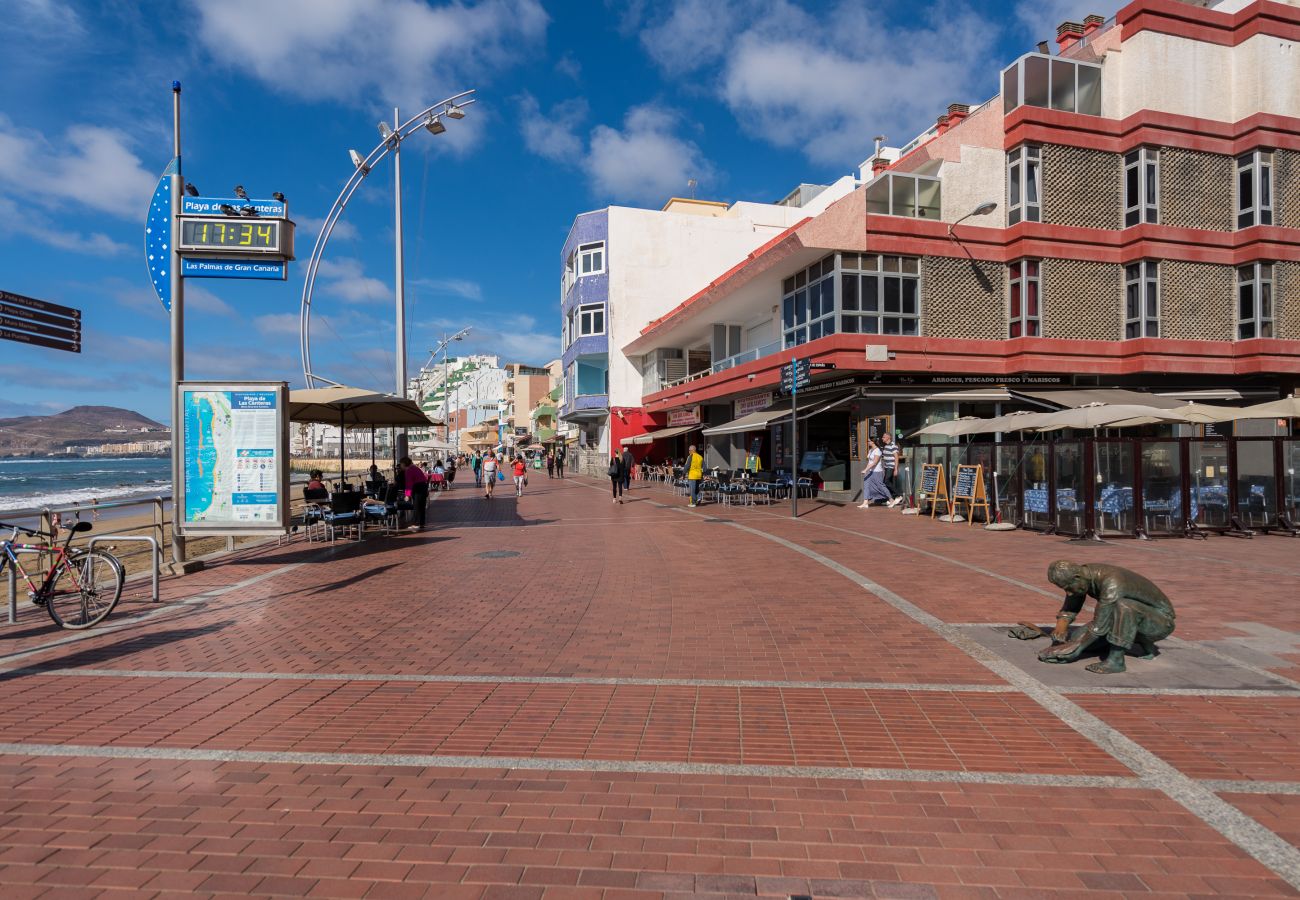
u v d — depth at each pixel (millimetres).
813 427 24594
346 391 13555
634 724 4277
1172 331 20562
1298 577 8734
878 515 16922
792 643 6016
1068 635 5605
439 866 2814
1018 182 20188
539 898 2609
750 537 13031
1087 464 12578
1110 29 21375
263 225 10734
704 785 3484
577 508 20125
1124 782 3490
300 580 9367
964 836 3012
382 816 3211
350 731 4207
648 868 2791
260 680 5176
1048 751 3852
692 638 6215
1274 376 22094
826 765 3695
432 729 4227
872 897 2604
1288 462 13219
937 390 19719
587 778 3568
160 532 10422
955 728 4176
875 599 7637
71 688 5031
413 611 7395
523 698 4742
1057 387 20531
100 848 2963
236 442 10508
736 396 28562
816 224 18906
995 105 20625
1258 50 20812
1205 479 12930
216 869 2809
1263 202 20828
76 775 3643
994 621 6676
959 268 20031
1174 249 20422
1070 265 20359
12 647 6195
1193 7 20969
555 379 90250
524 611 7320
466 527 15477
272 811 3262
